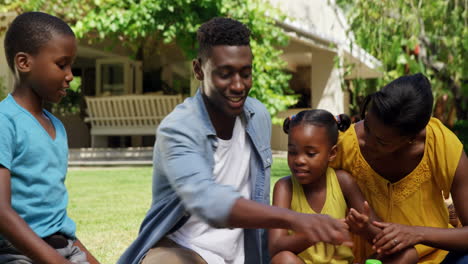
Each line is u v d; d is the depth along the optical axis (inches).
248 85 85.1
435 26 360.2
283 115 593.6
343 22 545.0
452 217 116.3
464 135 489.1
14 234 78.2
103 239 173.3
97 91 536.1
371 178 102.7
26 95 88.7
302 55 624.4
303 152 97.7
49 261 78.4
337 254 97.5
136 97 456.4
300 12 496.7
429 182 100.4
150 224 89.4
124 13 362.3
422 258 101.3
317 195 101.6
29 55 86.7
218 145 90.7
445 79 401.4
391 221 102.9
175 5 367.6
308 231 68.6
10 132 83.5
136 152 452.8
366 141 99.1
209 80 84.5
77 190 283.7
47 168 87.5
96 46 492.7
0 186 80.3
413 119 87.5
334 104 525.0
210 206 72.7
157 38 434.3
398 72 360.8
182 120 85.6
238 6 377.4
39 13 88.9
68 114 584.4
